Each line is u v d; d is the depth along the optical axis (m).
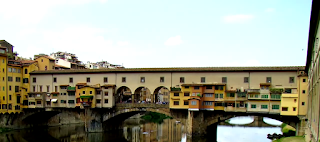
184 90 57.69
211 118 57.25
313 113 31.88
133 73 63.22
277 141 50.25
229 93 55.25
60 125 83.56
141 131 71.69
